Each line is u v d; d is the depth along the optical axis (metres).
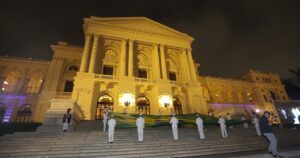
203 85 45.06
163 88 28.62
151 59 32.88
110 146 10.49
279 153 9.45
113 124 11.38
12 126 16.56
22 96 30.92
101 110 25.64
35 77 33.94
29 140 10.24
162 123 17.69
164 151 10.45
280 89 52.41
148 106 28.19
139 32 32.38
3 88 31.70
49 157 9.08
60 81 31.62
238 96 47.38
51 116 14.91
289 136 15.26
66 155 9.34
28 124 17.33
